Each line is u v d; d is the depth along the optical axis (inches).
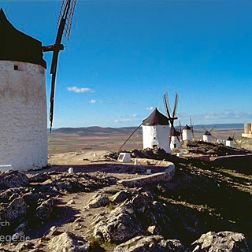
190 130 3154.5
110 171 1029.8
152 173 1025.5
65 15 1138.7
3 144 1001.5
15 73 1023.0
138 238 486.3
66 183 757.9
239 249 503.8
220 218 836.6
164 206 697.0
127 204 598.9
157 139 1852.9
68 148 4074.8
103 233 504.7
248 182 1558.8
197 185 1111.6
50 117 1220.5
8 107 1010.1
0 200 606.2
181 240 605.9
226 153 2363.4
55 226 552.1
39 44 1096.2
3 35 1018.7
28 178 788.0
